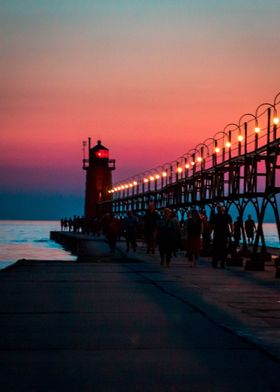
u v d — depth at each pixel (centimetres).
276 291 1855
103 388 780
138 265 2964
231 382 807
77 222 12362
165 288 1911
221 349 1004
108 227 4500
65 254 7600
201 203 4669
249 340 1062
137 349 1002
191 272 2559
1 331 1159
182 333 1144
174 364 902
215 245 2850
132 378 827
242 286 2003
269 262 3288
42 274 2400
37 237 15538
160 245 2908
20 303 1546
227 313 1378
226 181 4531
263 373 852
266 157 3183
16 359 928
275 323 1249
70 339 1082
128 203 10744
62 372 855
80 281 2125
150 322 1265
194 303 1545
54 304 1530
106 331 1161
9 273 2447
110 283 2064
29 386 786
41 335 1120
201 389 776
